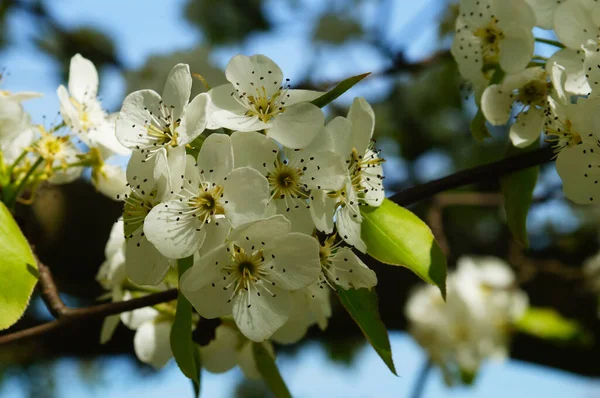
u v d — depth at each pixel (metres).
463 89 0.47
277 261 0.37
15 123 0.43
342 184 0.38
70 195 0.71
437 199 0.67
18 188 0.43
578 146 0.39
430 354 0.67
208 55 0.68
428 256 0.39
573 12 0.41
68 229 0.71
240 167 0.37
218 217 0.37
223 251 0.37
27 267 0.40
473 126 0.44
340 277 0.38
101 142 0.44
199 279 0.37
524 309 0.68
